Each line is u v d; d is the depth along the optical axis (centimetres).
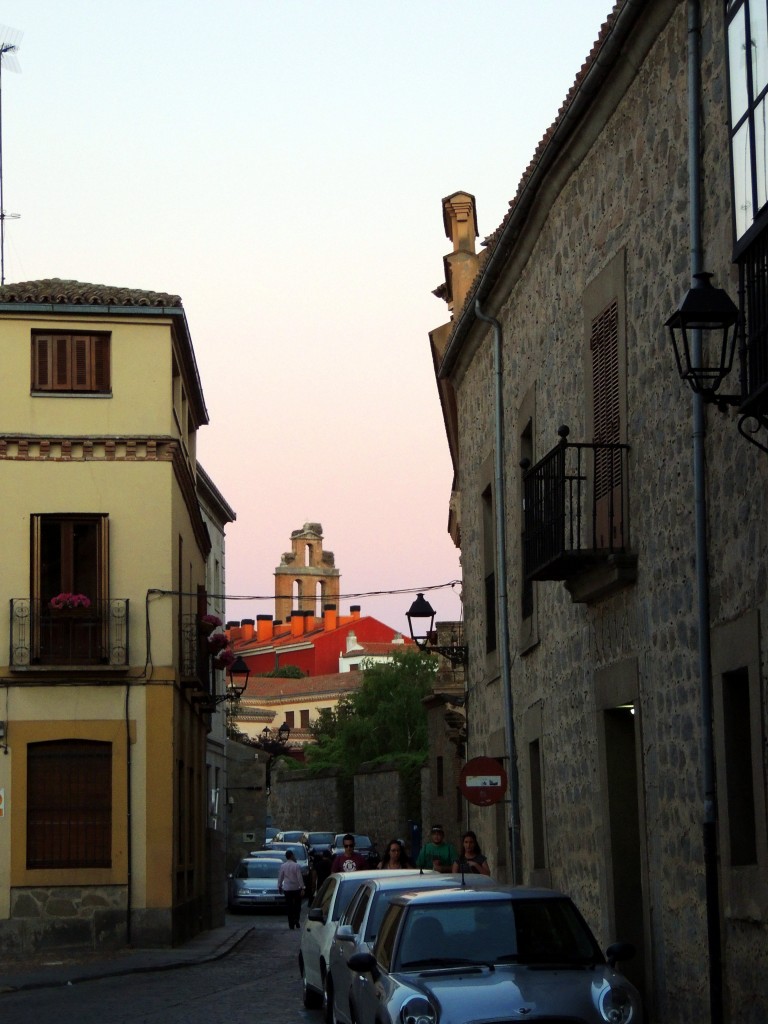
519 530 2470
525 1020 1224
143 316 3466
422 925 1398
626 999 1259
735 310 1255
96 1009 2230
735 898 1409
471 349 2927
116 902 3300
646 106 1722
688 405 1569
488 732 2823
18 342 3434
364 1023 1437
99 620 3369
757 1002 1357
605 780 1886
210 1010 2188
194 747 4009
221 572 5747
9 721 3322
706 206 1499
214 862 4647
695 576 1541
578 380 2039
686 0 1551
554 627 2195
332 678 15888
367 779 8900
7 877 3275
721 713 1457
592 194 1961
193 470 4056
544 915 1412
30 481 3400
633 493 1762
